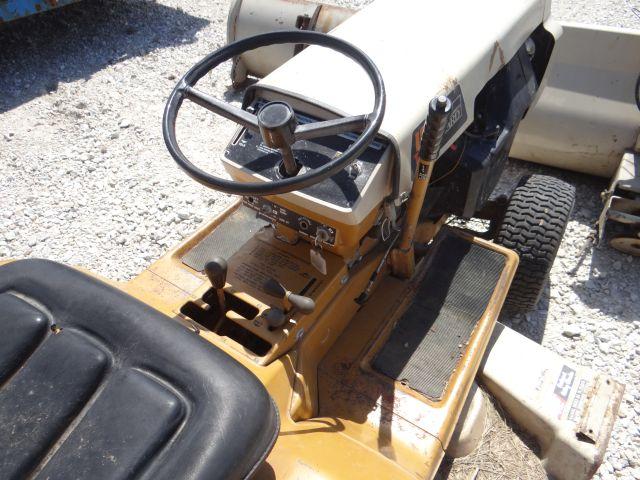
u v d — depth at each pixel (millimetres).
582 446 1961
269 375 1565
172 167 3729
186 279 1886
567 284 2912
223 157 1717
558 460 2057
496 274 2088
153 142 3959
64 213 3422
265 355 1616
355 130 1487
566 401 2066
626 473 2205
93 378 1229
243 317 1762
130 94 4484
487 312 1962
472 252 2160
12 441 1155
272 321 1626
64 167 3768
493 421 2172
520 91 2303
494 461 2107
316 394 1749
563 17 5320
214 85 4582
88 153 3883
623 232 2945
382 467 1488
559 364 2168
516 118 2256
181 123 4121
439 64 1830
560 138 3266
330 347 1901
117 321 1304
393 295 2045
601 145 3160
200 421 1140
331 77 1748
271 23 4055
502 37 2057
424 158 1601
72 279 1410
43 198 3539
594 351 2609
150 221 3326
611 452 2260
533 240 2332
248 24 4145
